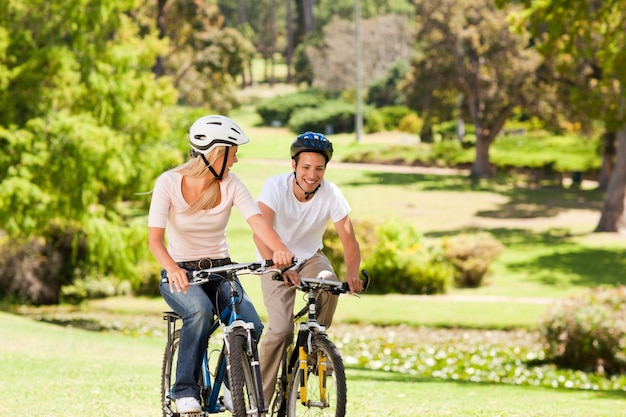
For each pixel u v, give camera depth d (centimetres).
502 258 4794
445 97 8094
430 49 7731
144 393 1145
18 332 2130
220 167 725
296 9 16925
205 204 730
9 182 3098
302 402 728
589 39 2516
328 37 12256
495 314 3241
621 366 2227
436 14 7462
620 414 1166
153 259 3566
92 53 3453
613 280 4150
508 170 8388
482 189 7394
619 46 2453
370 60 11925
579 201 6900
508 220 6062
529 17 2703
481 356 2488
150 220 729
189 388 727
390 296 3734
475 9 7506
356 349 2636
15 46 3359
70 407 1016
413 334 2992
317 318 827
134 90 3534
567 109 7025
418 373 2180
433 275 3831
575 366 2277
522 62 7350
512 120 10106
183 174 727
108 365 1554
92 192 3312
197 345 729
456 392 1429
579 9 2509
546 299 3638
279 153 9494
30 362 1524
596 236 5438
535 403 1288
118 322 3269
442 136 10256
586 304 2309
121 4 3562
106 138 3300
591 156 8419
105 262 3691
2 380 1263
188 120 4231
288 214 828
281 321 811
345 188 7312
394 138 10688
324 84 12081
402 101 11638
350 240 835
